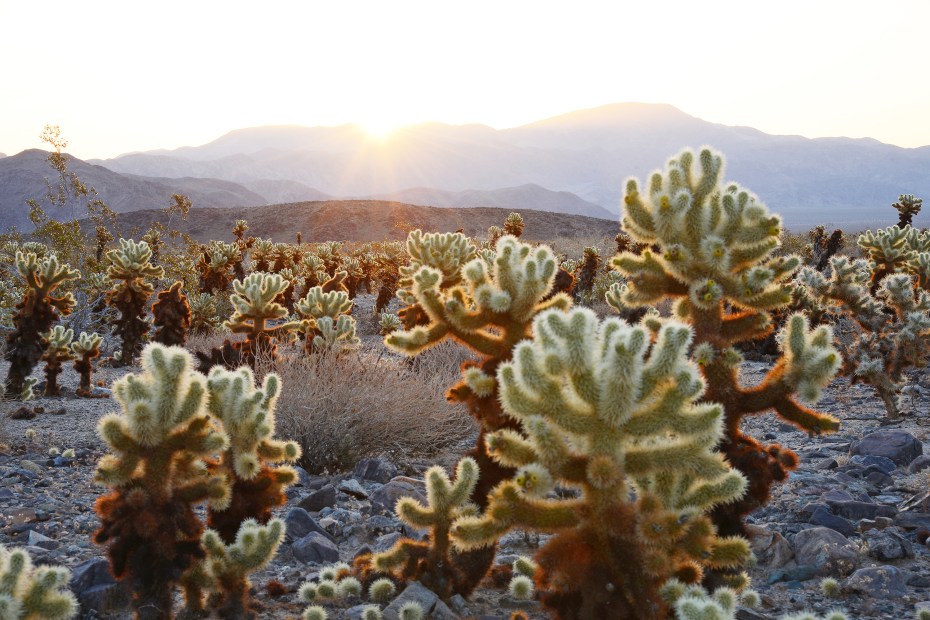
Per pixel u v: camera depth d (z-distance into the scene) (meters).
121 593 4.05
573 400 3.04
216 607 3.80
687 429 2.94
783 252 27.56
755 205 4.14
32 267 10.59
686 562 3.30
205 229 107.38
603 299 20.48
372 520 5.55
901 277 9.28
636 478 3.23
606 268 25.22
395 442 7.49
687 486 3.32
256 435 3.99
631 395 2.89
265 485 4.12
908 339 8.62
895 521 5.37
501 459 3.17
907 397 9.68
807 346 3.85
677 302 4.38
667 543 3.00
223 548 3.72
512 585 4.24
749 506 3.88
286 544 5.11
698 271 4.11
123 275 14.27
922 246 15.48
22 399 10.35
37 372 13.27
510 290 4.05
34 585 2.71
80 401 10.71
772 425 8.66
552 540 3.12
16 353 10.48
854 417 8.84
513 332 4.07
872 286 13.27
